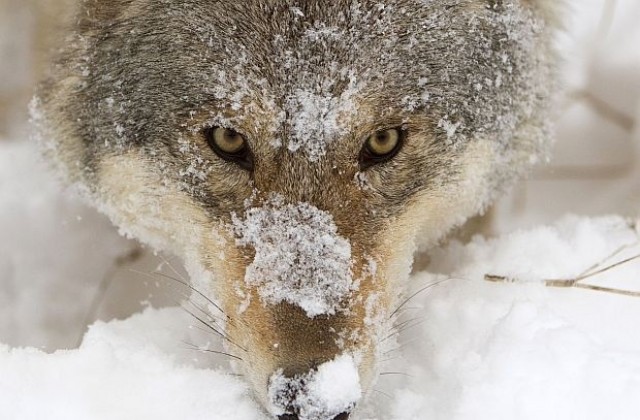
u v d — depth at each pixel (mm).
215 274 6703
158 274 9234
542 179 10891
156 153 7031
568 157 11195
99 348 5828
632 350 5863
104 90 7281
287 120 6391
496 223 9531
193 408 5559
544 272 6883
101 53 7352
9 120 10852
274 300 6070
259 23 6438
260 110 6426
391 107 6645
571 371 5445
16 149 10734
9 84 10617
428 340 6344
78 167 8023
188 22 6695
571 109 11312
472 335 6191
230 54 6492
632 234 7414
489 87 7320
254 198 6578
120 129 7195
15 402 5391
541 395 5293
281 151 6465
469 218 8828
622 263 6730
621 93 11062
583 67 11156
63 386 5527
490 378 5500
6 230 10141
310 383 5637
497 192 8320
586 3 11625
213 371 5938
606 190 10703
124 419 5391
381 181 6852
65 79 7852
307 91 6355
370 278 6359
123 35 7164
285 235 6293
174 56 6734
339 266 6207
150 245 8352
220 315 6527
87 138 7695
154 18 6914
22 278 9961
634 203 9336
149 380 5676
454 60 6953
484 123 7387
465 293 6789
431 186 7211
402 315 6730
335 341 5871
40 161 8914
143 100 6969
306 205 6422
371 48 6473
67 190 8555
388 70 6562
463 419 5332
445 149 7156
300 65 6355
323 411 5586
